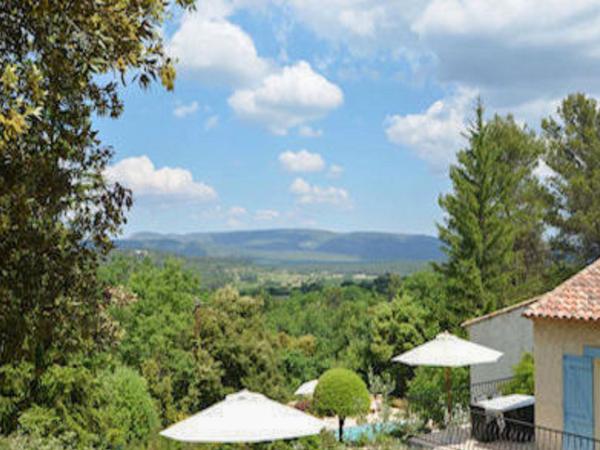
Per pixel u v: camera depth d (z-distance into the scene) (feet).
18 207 25.64
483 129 154.51
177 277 164.76
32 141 27.55
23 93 24.86
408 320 164.55
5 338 27.71
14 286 27.53
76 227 31.78
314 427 48.39
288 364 171.01
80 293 32.22
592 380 63.05
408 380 161.17
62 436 69.92
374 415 109.81
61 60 26.23
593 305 63.72
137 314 148.87
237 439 45.80
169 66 29.09
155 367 120.26
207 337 125.08
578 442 63.82
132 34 26.78
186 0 28.91
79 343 34.04
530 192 176.45
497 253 153.07
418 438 72.95
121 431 82.07
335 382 101.96
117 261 153.99
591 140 164.86
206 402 122.52
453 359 77.25
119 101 31.91
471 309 150.20
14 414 70.74
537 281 160.45
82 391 77.36
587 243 161.27
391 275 313.53
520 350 97.55
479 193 153.89
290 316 249.96
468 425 78.07
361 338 194.39
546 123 170.91
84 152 31.45
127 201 32.91
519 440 70.59
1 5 25.53
